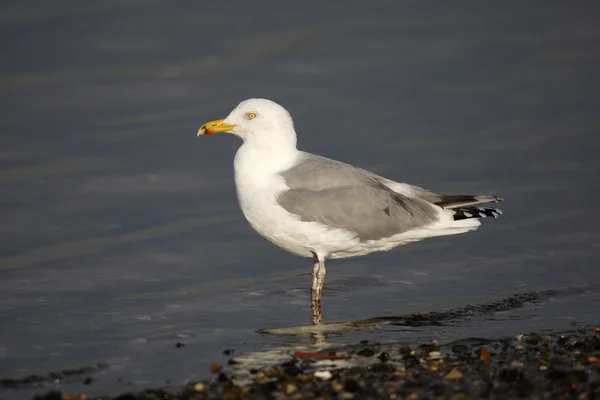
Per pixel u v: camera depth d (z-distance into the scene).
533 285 14.27
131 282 14.38
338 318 13.05
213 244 15.90
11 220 16.42
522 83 23.09
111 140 19.92
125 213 16.95
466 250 15.83
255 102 13.62
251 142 13.66
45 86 22.44
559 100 22.06
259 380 10.72
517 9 28.09
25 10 26.47
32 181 17.94
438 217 13.70
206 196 17.80
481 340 11.98
